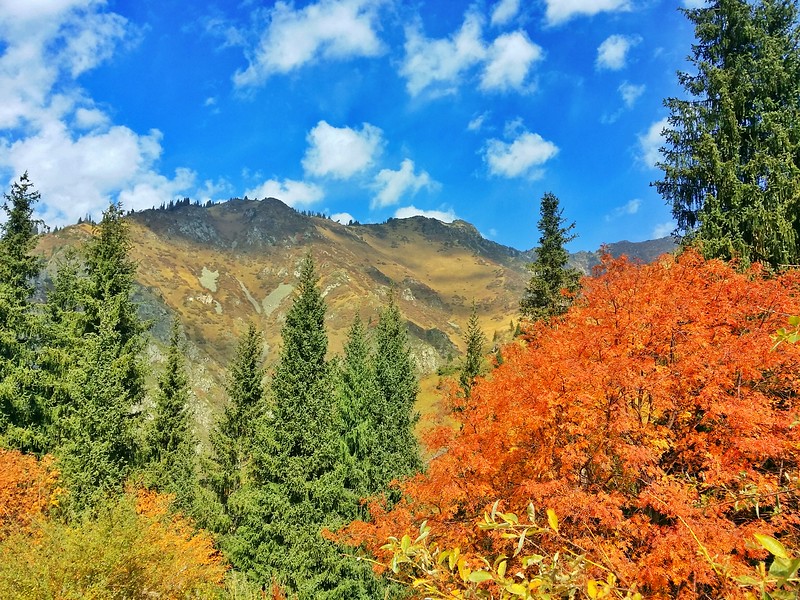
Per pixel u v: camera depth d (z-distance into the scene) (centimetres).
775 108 1502
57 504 1906
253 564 2095
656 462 906
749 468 761
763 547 176
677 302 990
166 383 3003
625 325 1006
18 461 1931
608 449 922
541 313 2998
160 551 1030
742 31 1558
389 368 3162
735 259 1285
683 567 684
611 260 1188
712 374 865
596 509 778
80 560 888
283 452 2139
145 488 2445
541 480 992
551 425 973
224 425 2983
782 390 972
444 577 267
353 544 1581
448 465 1150
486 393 1293
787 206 1373
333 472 2194
